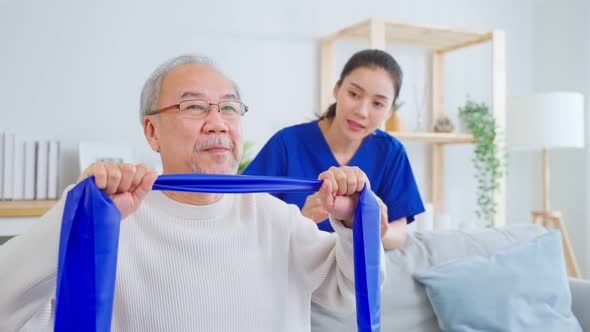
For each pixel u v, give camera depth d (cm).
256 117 308
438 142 343
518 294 172
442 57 354
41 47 265
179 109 101
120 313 95
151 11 285
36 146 255
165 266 97
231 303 99
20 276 77
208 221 102
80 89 271
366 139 178
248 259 102
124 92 279
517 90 385
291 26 316
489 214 336
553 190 385
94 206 68
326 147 174
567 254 330
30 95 263
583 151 361
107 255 68
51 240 76
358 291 87
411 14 348
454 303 168
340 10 328
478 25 369
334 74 325
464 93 363
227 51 301
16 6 260
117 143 272
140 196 75
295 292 110
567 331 175
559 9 373
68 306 67
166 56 288
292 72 316
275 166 173
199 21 295
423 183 353
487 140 318
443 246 187
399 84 167
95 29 274
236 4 303
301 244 109
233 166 105
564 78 371
